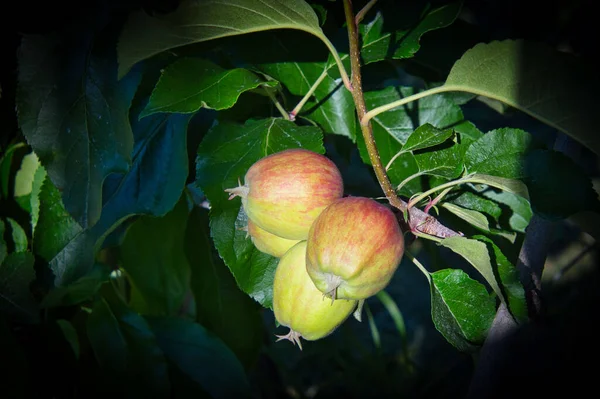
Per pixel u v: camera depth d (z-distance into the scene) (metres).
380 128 0.47
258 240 0.39
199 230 0.57
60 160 0.42
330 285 0.34
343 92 0.47
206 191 0.42
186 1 0.38
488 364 0.41
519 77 0.37
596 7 0.47
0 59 0.46
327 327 0.37
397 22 0.46
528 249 0.42
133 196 0.48
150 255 0.57
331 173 0.37
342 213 0.34
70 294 0.52
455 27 0.52
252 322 0.59
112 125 0.42
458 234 0.38
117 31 0.42
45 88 0.42
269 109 0.48
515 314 0.40
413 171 0.45
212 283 0.57
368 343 0.84
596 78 0.36
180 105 0.41
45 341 0.52
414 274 0.89
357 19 0.39
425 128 0.41
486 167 0.41
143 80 0.48
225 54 0.48
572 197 0.37
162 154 0.48
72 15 0.43
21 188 0.51
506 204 0.48
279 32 0.48
